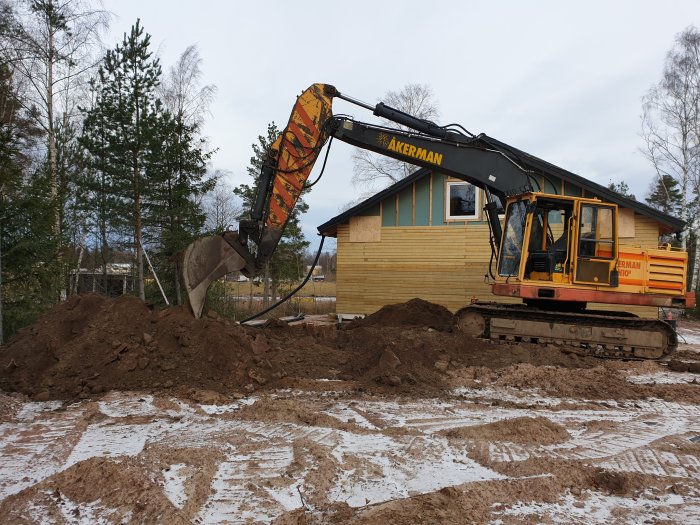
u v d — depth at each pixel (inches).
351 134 365.1
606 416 237.6
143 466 165.9
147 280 722.8
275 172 346.3
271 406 235.6
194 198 910.4
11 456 179.0
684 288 384.8
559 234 421.7
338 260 614.2
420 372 299.3
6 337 423.2
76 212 685.9
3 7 672.4
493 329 402.6
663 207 1544.0
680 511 142.3
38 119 706.8
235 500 144.9
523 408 248.7
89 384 266.7
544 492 152.0
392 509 139.3
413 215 592.4
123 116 606.5
